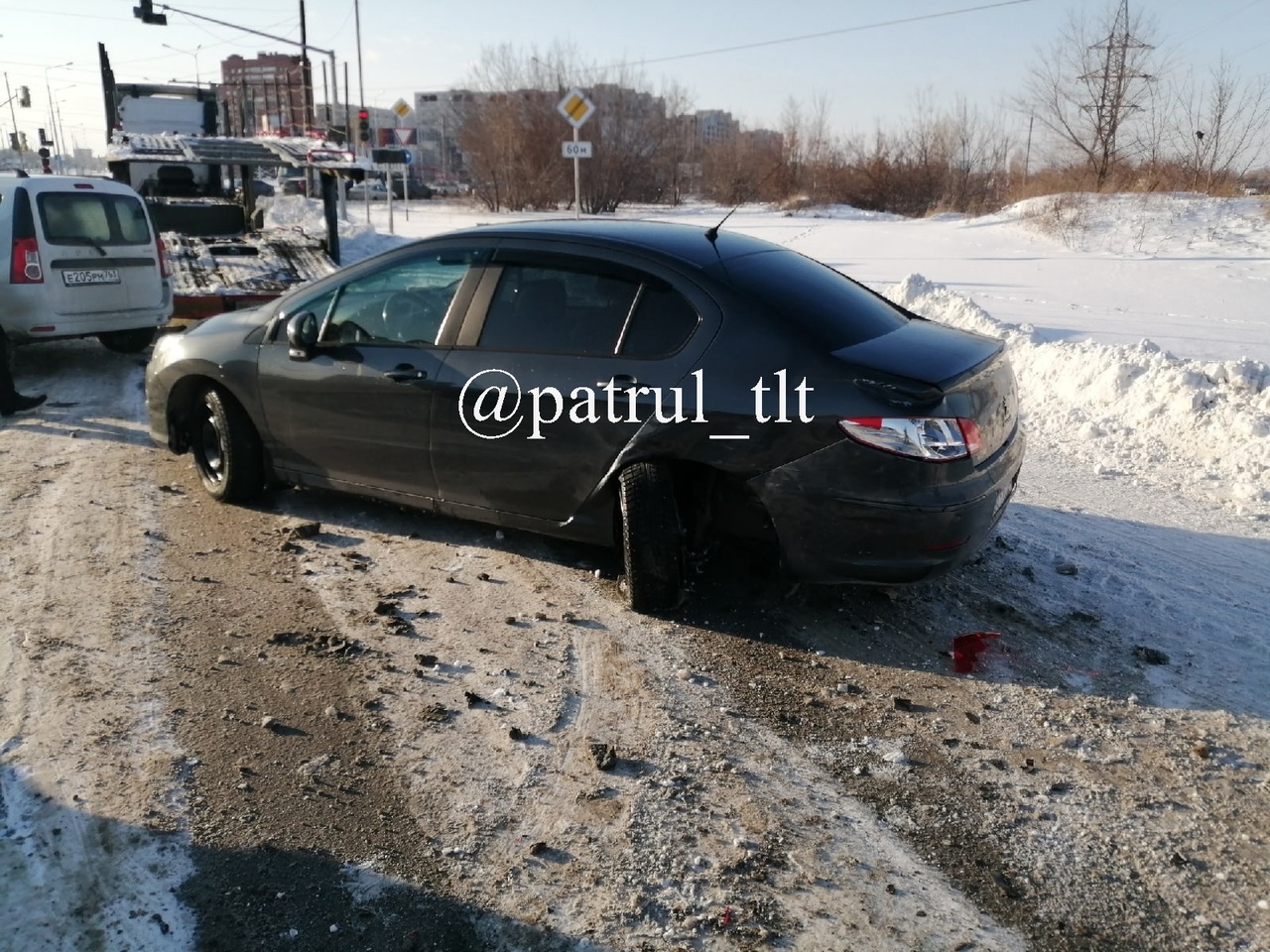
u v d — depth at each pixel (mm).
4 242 8289
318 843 2949
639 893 2779
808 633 4312
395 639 4180
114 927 2617
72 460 6516
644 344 4312
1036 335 9695
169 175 16406
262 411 5379
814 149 46969
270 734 3477
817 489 3955
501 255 4738
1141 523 5645
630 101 46000
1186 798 3238
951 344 4352
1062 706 3770
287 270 11773
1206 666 4051
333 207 12828
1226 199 24328
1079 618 4449
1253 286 14703
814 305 4289
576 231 4664
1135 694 3850
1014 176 42500
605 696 3783
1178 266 17344
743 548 5008
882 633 4324
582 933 2639
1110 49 29625
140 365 9641
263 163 13008
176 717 3561
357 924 2652
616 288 4438
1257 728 3623
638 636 4262
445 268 4883
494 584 4730
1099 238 21625
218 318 5797
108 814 3037
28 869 2809
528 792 3207
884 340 4215
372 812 3094
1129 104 29750
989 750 3500
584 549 5141
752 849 2971
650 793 3217
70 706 3602
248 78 36938
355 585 4688
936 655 4141
